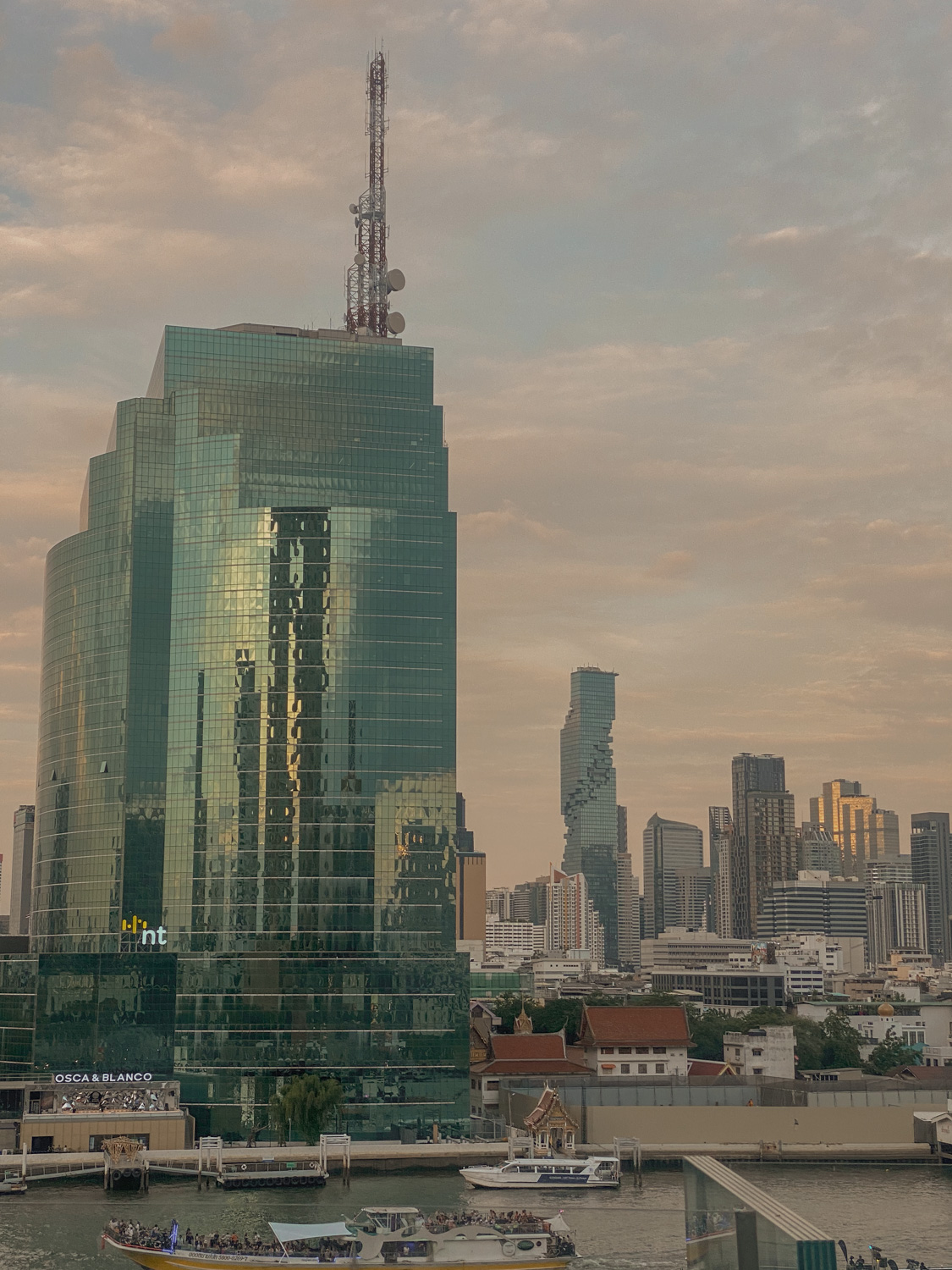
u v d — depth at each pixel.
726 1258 126.50
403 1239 153.75
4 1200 189.12
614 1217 180.38
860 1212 182.75
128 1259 154.25
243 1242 156.25
